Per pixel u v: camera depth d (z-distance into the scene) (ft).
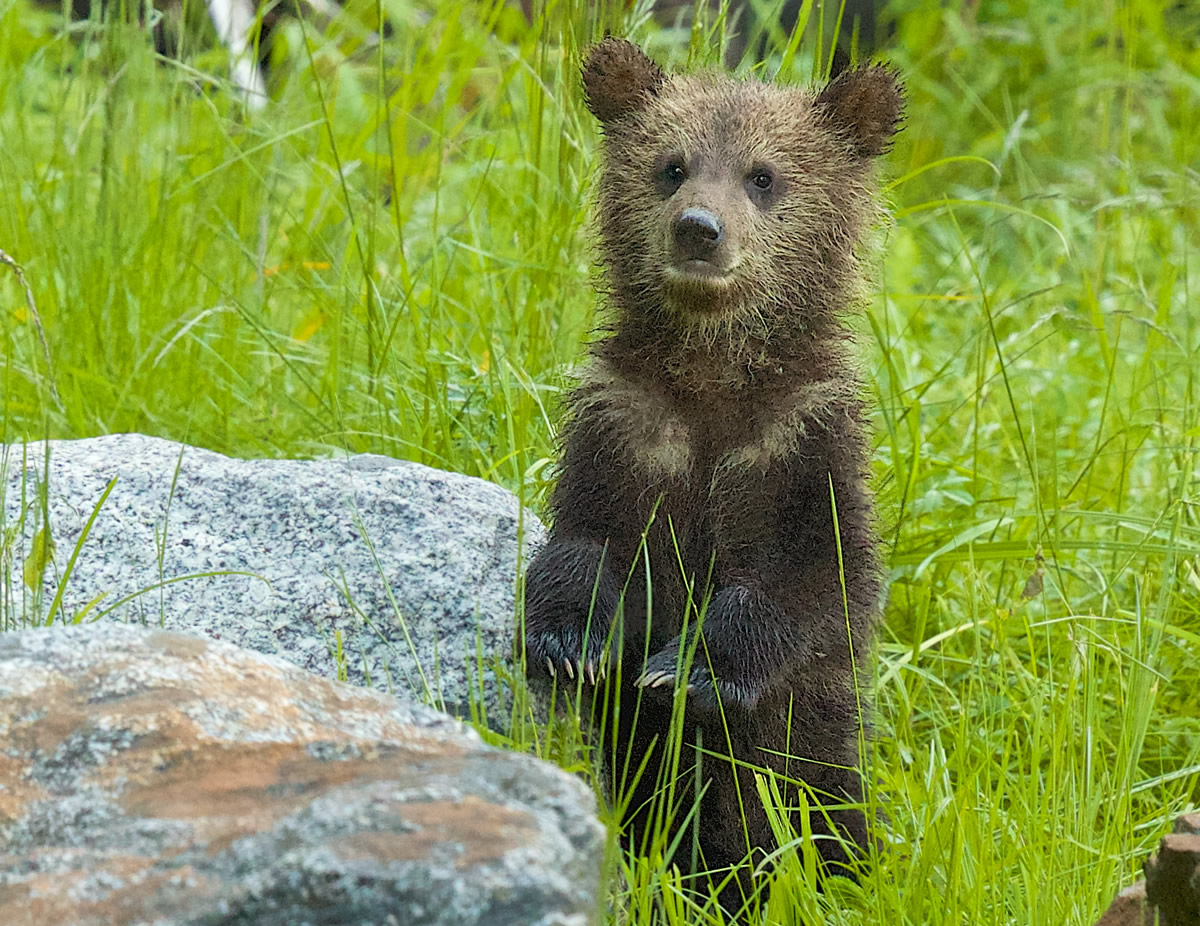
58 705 17.99
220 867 15.35
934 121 64.69
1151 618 34.04
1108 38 64.39
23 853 16.29
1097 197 53.57
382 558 27.27
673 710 26.37
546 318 39.24
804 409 27.68
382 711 18.90
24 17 60.49
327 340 43.32
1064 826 26.35
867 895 26.37
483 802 15.66
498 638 26.68
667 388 27.99
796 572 27.17
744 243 27.63
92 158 49.32
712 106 29.37
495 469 35.01
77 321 41.19
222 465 28.86
